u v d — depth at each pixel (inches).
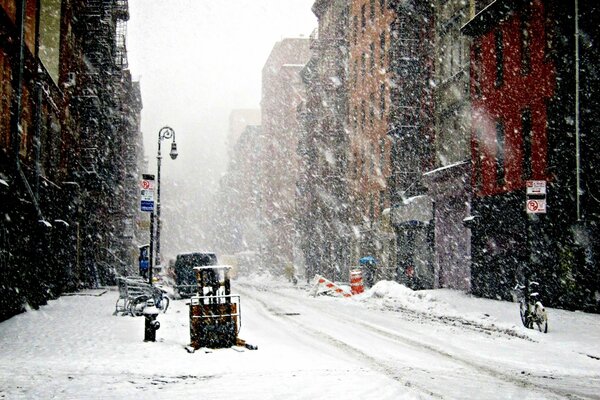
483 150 1186.6
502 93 1109.7
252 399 335.3
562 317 791.7
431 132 1593.3
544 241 975.0
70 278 1353.3
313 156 2856.8
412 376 409.1
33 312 839.7
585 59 884.6
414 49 1651.1
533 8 1007.0
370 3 2154.3
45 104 1002.7
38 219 879.7
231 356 488.4
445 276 1473.9
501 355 508.1
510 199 1080.8
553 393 357.4
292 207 3641.7
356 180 2322.8
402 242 1712.6
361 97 2260.1
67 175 1246.3
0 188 677.9
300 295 1413.6
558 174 938.1
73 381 377.7
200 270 539.2
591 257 864.9
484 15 1147.9
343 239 2469.2
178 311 909.2
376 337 621.3
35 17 897.5
